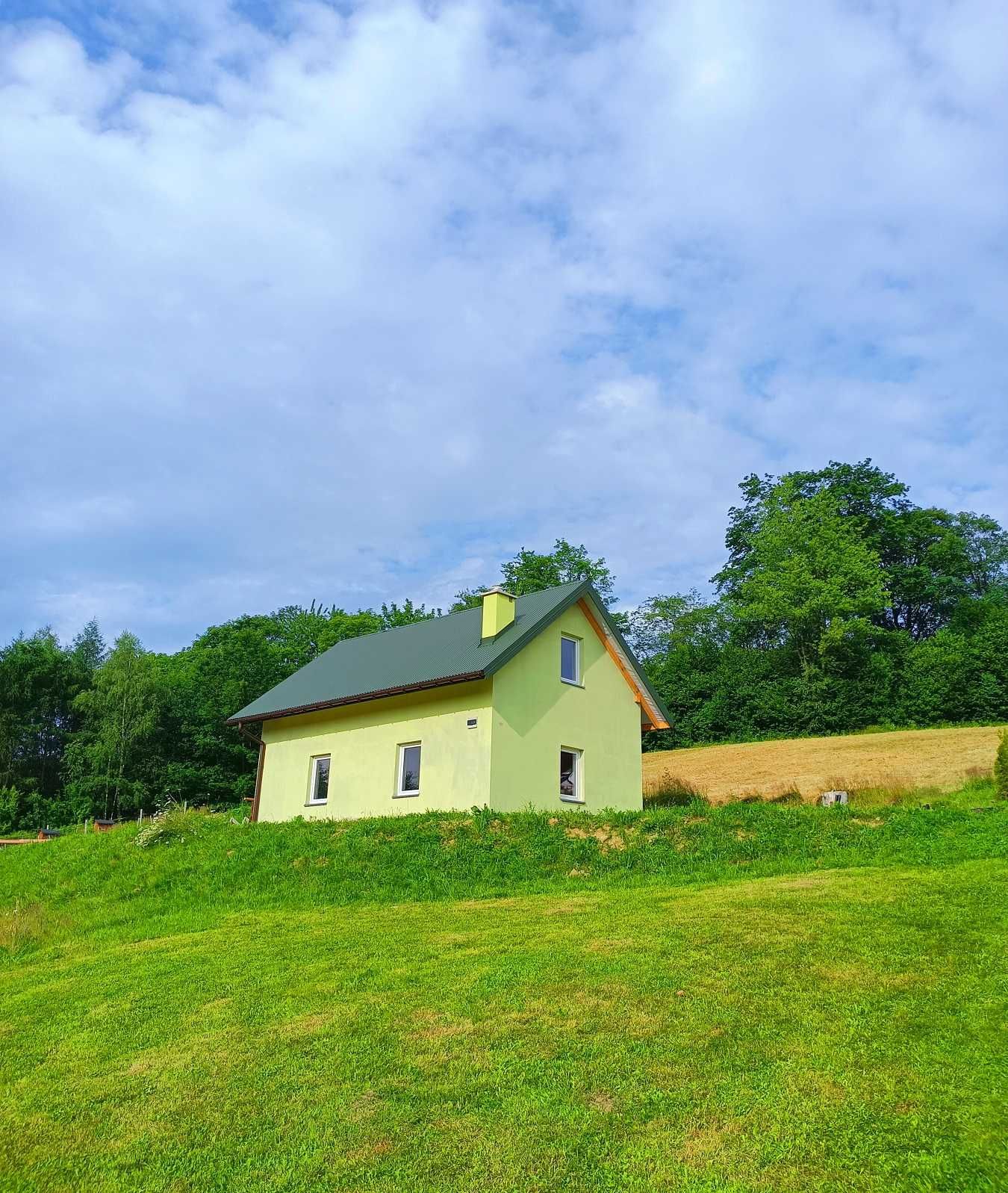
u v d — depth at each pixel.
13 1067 7.93
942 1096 6.01
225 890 15.93
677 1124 5.99
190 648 66.50
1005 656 41.91
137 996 9.70
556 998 8.38
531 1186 5.44
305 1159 5.94
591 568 54.28
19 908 15.71
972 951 8.70
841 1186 5.17
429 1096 6.64
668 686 50.03
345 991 9.16
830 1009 7.58
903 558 61.03
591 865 15.60
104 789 46.03
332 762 24.17
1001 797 18.53
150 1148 6.23
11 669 50.16
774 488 55.25
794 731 44.81
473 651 22.08
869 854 14.41
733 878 14.04
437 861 16.22
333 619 62.09
